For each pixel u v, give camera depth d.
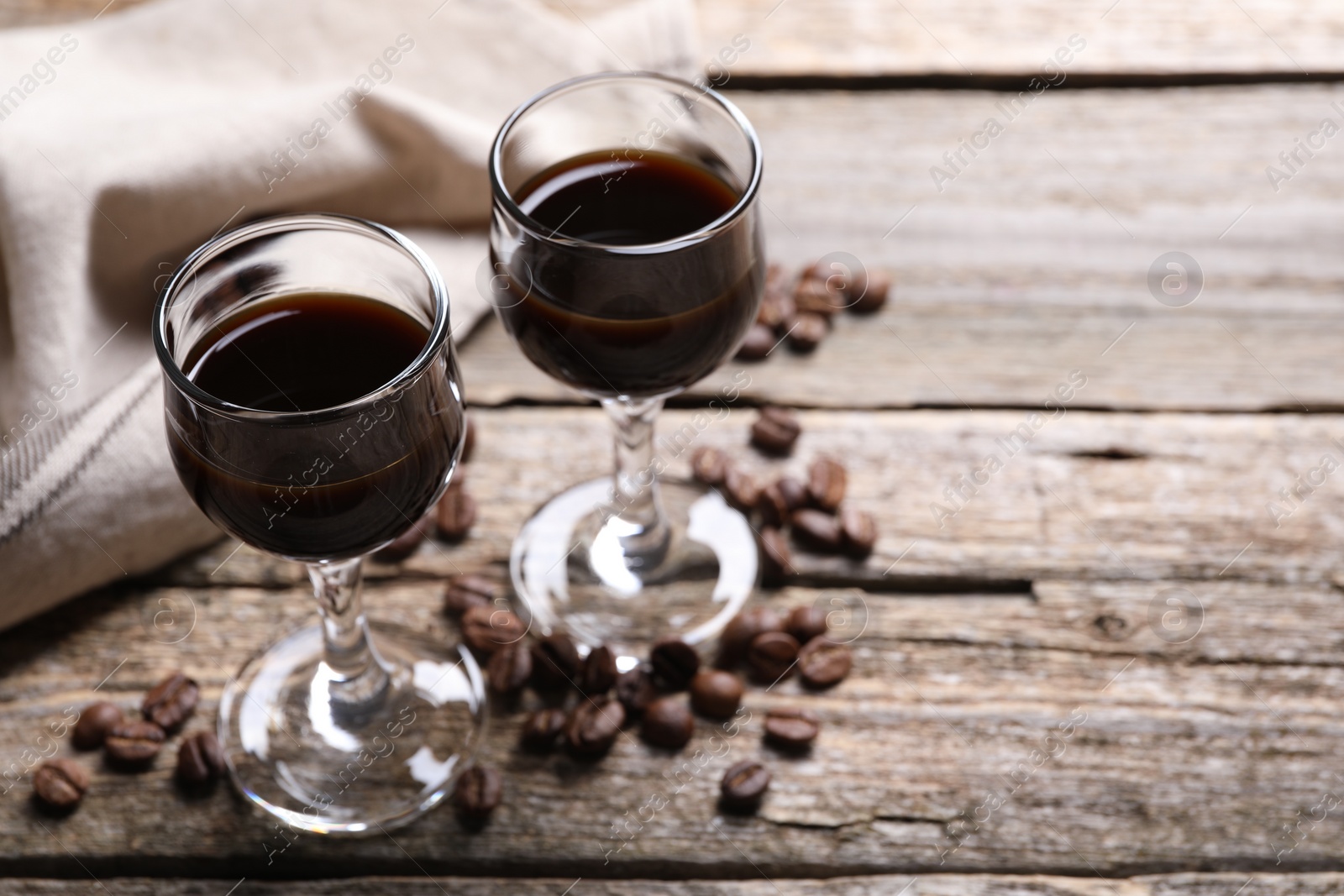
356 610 0.52
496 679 0.54
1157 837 0.52
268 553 0.49
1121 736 0.53
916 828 0.52
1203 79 0.64
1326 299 0.60
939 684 0.54
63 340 0.55
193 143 0.57
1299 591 0.55
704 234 0.49
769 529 0.56
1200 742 0.53
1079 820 0.52
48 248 0.56
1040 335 0.59
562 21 0.63
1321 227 0.61
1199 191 0.62
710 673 0.54
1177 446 0.58
